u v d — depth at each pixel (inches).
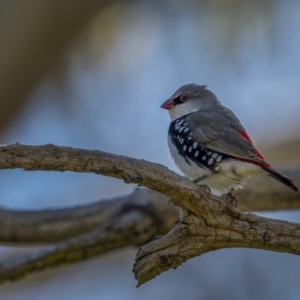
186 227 331.0
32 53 608.4
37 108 654.5
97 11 628.7
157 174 323.6
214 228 335.0
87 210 536.1
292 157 649.6
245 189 524.4
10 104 621.0
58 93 657.0
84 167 318.0
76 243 486.6
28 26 596.1
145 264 328.8
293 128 663.8
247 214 336.8
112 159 319.6
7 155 311.6
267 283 620.4
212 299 622.8
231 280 626.2
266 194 527.5
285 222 339.0
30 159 313.0
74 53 645.9
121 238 491.5
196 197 327.3
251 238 337.1
